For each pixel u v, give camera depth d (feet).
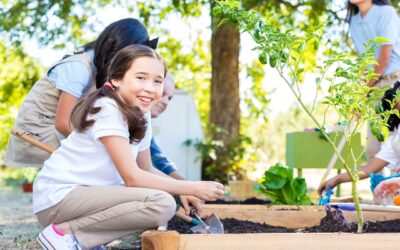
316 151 13.51
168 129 27.17
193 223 8.66
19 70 35.78
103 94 7.43
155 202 7.18
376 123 7.19
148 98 7.54
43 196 7.55
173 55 37.91
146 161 8.68
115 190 7.30
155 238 6.57
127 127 7.43
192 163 27.35
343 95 7.07
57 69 10.23
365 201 17.42
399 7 23.70
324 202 11.10
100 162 7.47
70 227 7.38
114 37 9.70
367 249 6.93
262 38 7.23
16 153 10.84
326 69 7.25
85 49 10.48
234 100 28.63
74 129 7.59
